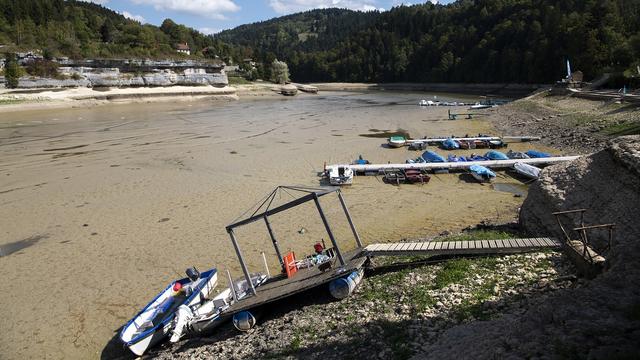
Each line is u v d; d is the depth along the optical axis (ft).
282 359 38.81
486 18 524.93
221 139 174.40
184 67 478.59
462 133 180.04
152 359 48.93
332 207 91.30
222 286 63.46
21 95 333.42
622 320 25.46
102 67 425.28
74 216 91.61
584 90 231.30
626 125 136.05
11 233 84.33
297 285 50.31
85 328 55.11
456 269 48.78
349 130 193.16
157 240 78.64
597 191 54.03
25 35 426.51
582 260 40.37
